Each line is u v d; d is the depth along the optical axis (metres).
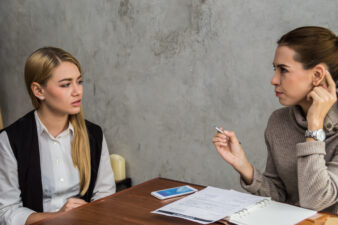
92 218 1.20
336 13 1.98
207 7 2.42
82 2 3.03
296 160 1.50
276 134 1.58
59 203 1.79
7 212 1.64
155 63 2.72
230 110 2.42
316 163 1.30
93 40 3.03
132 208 1.27
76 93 1.71
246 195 1.31
